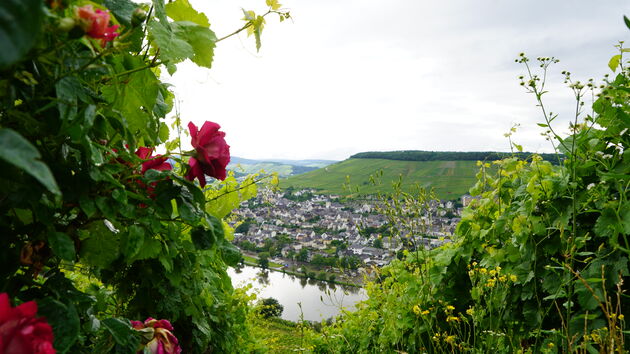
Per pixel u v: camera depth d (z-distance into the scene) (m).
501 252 2.51
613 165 1.93
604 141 2.05
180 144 1.47
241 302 3.81
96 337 1.00
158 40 0.94
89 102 0.73
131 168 0.96
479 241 2.88
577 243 1.94
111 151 0.89
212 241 1.05
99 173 0.81
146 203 0.97
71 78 0.69
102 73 0.82
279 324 16.84
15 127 0.68
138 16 0.71
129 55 1.00
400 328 3.15
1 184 0.64
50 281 0.81
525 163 2.73
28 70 0.66
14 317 0.47
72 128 0.67
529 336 2.35
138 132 1.11
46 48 0.62
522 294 2.34
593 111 1.89
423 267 3.07
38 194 0.66
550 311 2.31
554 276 2.17
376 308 3.82
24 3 0.31
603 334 1.77
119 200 0.86
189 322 2.28
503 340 2.43
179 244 1.42
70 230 0.89
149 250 1.23
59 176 0.75
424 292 2.97
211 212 1.98
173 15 1.21
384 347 3.44
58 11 0.64
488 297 2.58
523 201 2.53
